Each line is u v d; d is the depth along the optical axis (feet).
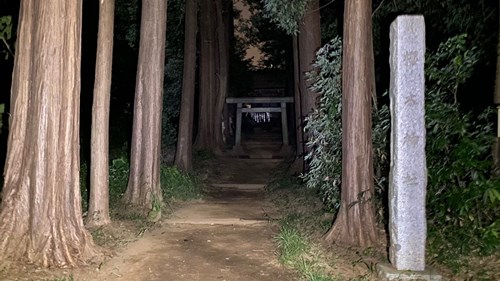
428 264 20.72
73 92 21.79
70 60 21.53
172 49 63.82
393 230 19.52
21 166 21.49
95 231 25.75
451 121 22.47
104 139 27.78
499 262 19.63
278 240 25.70
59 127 21.29
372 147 25.08
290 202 37.09
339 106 27.96
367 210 24.26
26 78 22.04
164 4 34.81
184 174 45.42
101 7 28.12
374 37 37.50
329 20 44.52
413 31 18.76
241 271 21.54
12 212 20.85
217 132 73.00
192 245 25.76
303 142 42.47
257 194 47.34
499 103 22.44
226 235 28.12
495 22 28.22
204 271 21.49
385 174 26.89
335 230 24.95
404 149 18.94
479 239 20.88
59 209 21.26
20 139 21.83
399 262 19.22
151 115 34.30
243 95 94.94
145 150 34.17
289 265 21.89
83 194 33.76
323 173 28.99
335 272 20.81
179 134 50.93
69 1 21.38
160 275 20.84
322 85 28.68
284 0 32.42
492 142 21.97
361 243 23.81
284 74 104.42
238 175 59.52
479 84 29.60
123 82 62.13
